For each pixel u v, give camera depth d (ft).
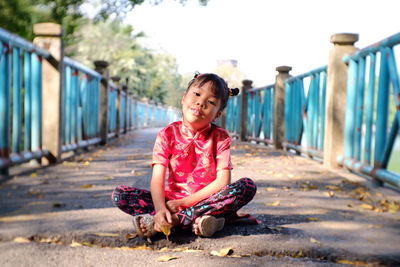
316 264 5.81
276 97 24.03
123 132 39.01
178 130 7.05
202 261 5.80
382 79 11.71
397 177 10.50
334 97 15.07
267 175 13.52
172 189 7.08
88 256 5.92
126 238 6.58
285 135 23.20
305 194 10.53
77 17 25.16
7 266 5.45
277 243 6.50
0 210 8.12
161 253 6.14
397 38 10.32
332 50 15.15
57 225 7.14
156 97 108.47
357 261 6.01
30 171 13.08
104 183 11.37
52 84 14.90
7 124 11.57
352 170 14.46
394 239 6.87
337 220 8.04
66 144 16.98
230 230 7.14
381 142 11.82
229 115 40.32
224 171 6.93
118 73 92.02
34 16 22.21
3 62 11.31
